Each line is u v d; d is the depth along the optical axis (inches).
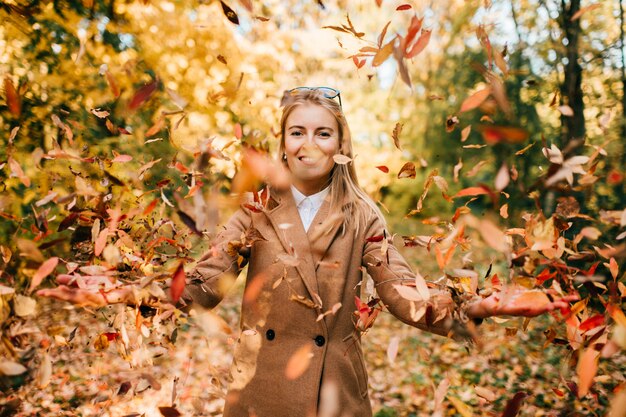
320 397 55.3
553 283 40.8
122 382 43.0
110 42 157.5
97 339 47.0
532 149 214.4
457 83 402.3
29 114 123.8
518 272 39.1
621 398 34.9
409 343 201.9
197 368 154.6
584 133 197.8
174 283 42.0
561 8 203.6
